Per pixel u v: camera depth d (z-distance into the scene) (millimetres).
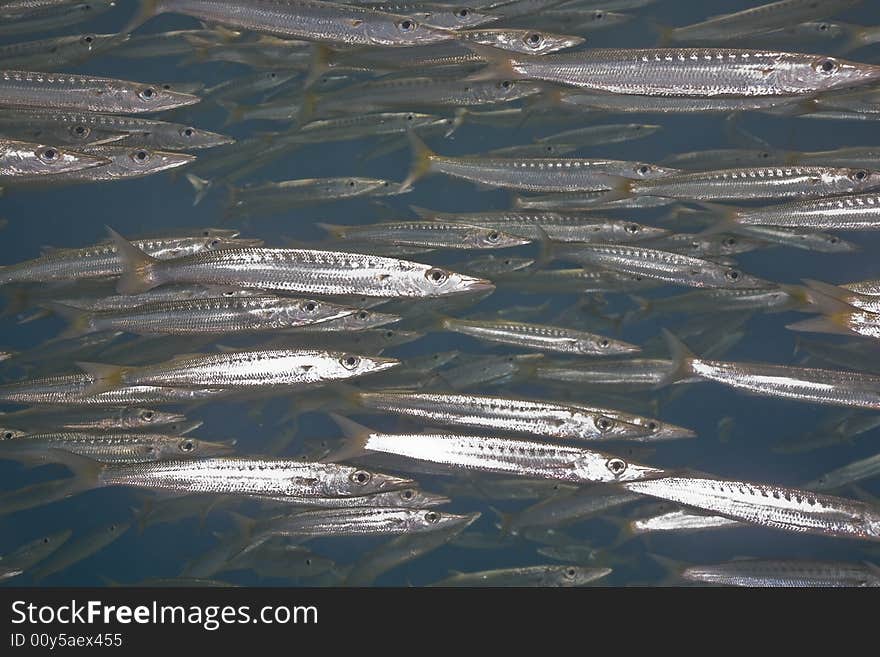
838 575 1932
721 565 1949
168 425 2039
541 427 1926
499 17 2076
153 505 2064
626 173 2084
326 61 2078
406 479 1909
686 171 2033
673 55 1905
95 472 1908
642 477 1882
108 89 1989
